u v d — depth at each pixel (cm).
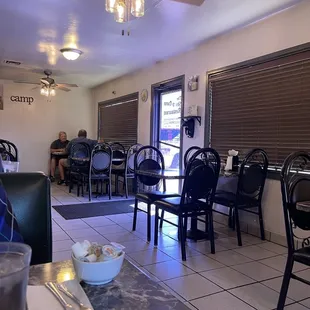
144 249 304
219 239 344
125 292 80
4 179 125
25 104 775
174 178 296
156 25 376
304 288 228
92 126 860
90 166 538
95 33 410
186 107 487
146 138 602
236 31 392
